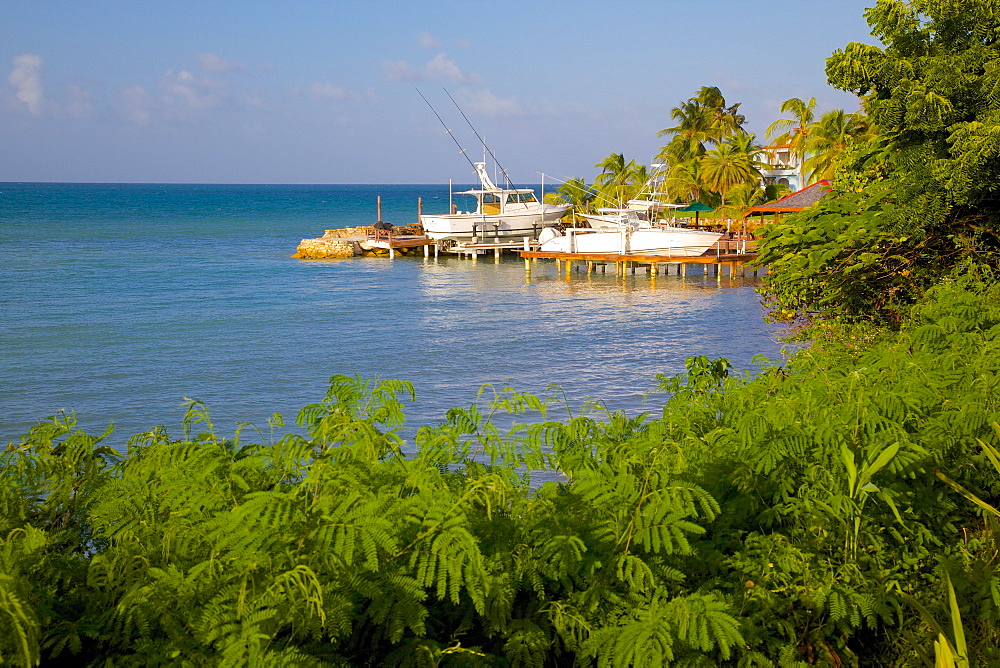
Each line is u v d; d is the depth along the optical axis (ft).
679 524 10.78
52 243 269.44
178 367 88.84
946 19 38.09
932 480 14.87
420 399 71.97
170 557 10.00
